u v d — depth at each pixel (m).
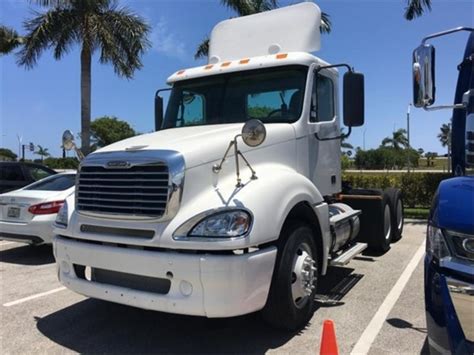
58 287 6.05
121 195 3.95
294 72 5.23
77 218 4.28
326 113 5.70
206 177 3.95
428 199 15.43
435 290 2.81
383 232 7.62
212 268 3.48
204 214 3.64
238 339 4.23
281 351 3.97
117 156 4.05
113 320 4.78
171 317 4.82
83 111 16.61
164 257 3.61
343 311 4.91
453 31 3.98
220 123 5.44
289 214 4.40
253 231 3.63
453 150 4.42
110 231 4.02
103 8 16.42
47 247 8.86
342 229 5.95
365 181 16.08
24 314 5.00
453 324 2.67
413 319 4.67
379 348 3.98
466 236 2.70
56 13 15.71
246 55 5.96
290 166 4.91
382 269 6.76
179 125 5.79
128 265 3.80
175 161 3.78
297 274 4.25
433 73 4.01
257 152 4.48
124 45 16.31
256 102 5.33
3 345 4.20
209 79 5.70
